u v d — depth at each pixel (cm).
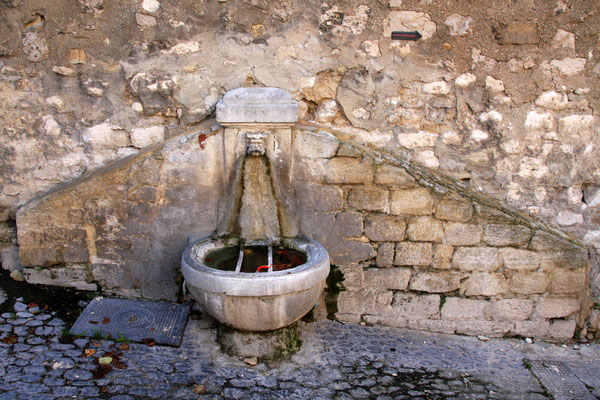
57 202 324
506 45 324
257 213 330
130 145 335
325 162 325
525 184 344
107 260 337
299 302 284
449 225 333
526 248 336
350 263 344
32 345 290
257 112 305
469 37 323
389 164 324
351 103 335
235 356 302
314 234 339
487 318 352
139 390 264
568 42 324
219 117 305
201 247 318
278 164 321
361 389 285
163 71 323
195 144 318
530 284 343
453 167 344
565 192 345
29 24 315
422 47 325
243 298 274
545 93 331
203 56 323
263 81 329
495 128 337
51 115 329
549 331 352
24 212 325
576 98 331
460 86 331
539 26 321
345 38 324
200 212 331
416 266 343
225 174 322
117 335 306
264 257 321
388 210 333
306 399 272
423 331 352
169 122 333
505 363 324
